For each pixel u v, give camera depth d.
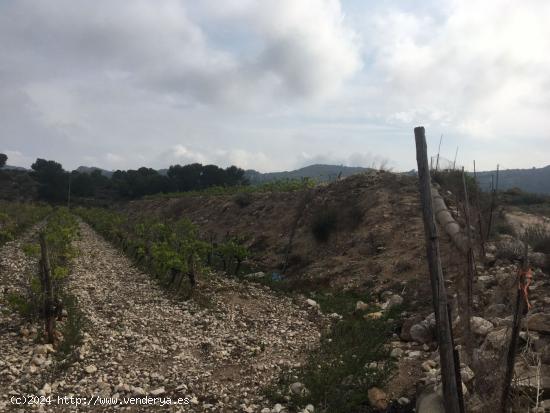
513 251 12.15
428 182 4.76
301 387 7.16
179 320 11.26
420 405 5.99
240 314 12.04
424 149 4.78
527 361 5.84
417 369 7.82
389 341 9.56
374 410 6.53
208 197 38.03
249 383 7.64
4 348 8.49
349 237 17.97
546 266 11.06
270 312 12.41
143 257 19.91
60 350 8.48
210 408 6.70
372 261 15.09
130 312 11.77
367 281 14.02
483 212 5.89
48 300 9.05
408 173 21.72
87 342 9.04
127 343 9.34
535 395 5.25
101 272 17.70
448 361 4.57
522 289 4.70
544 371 5.64
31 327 9.53
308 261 17.97
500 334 6.86
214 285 15.16
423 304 11.23
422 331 9.10
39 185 77.50
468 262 5.32
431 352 8.56
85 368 7.77
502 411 4.81
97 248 26.28
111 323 10.63
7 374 7.36
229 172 75.25
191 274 14.03
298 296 14.13
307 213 21.62
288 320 11.70
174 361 8.55
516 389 5.10
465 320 5.39
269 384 7.54
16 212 38.03
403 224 16.81
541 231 13.38
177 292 14.12
